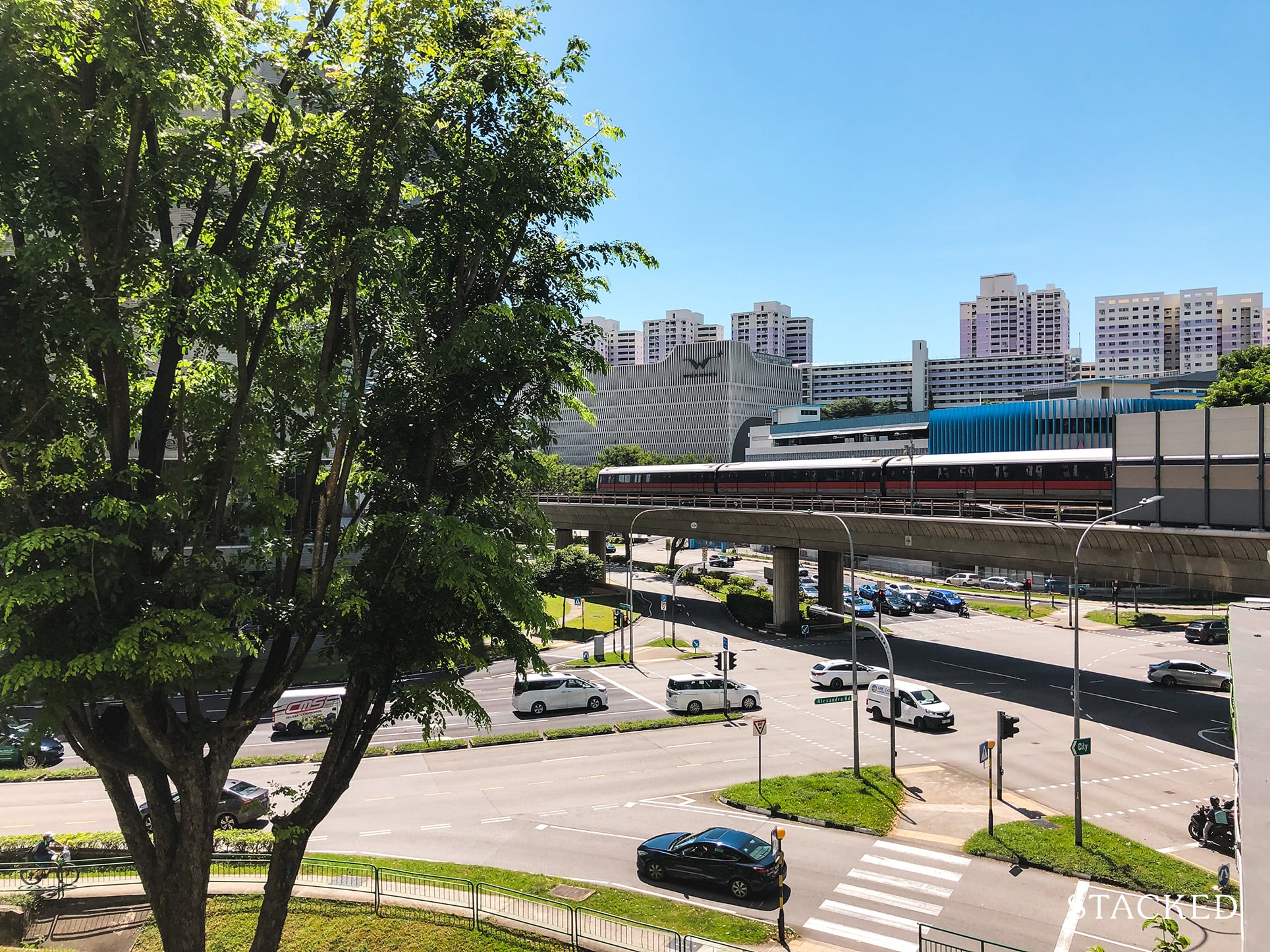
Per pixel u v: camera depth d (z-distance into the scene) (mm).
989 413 101375
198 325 12188
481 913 17906
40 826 24422
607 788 27922
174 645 10086
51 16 9992
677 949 16438
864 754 31359
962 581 84438
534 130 13508
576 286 14633
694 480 68375
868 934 17812
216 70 11234
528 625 13398
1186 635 54688
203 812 12109
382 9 11953
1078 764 22750
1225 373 68875
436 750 32406
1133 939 17453
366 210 12117
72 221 10852
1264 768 11320
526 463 14328
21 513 10836
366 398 13195
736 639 56250
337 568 14195
